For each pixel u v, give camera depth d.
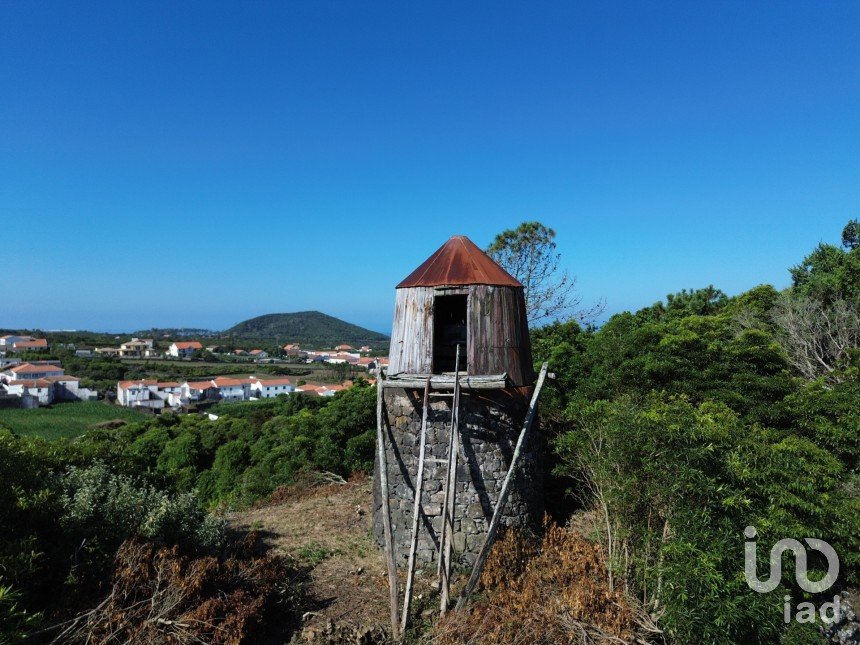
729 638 7.24
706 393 13.73
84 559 8.03
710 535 7.61
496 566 9.34
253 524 13.59
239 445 28.12
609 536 9.01
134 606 7.43
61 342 152.25
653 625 7.81
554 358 17.53
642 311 30.28
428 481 10.66
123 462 12.40
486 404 10.68
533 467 11.46
